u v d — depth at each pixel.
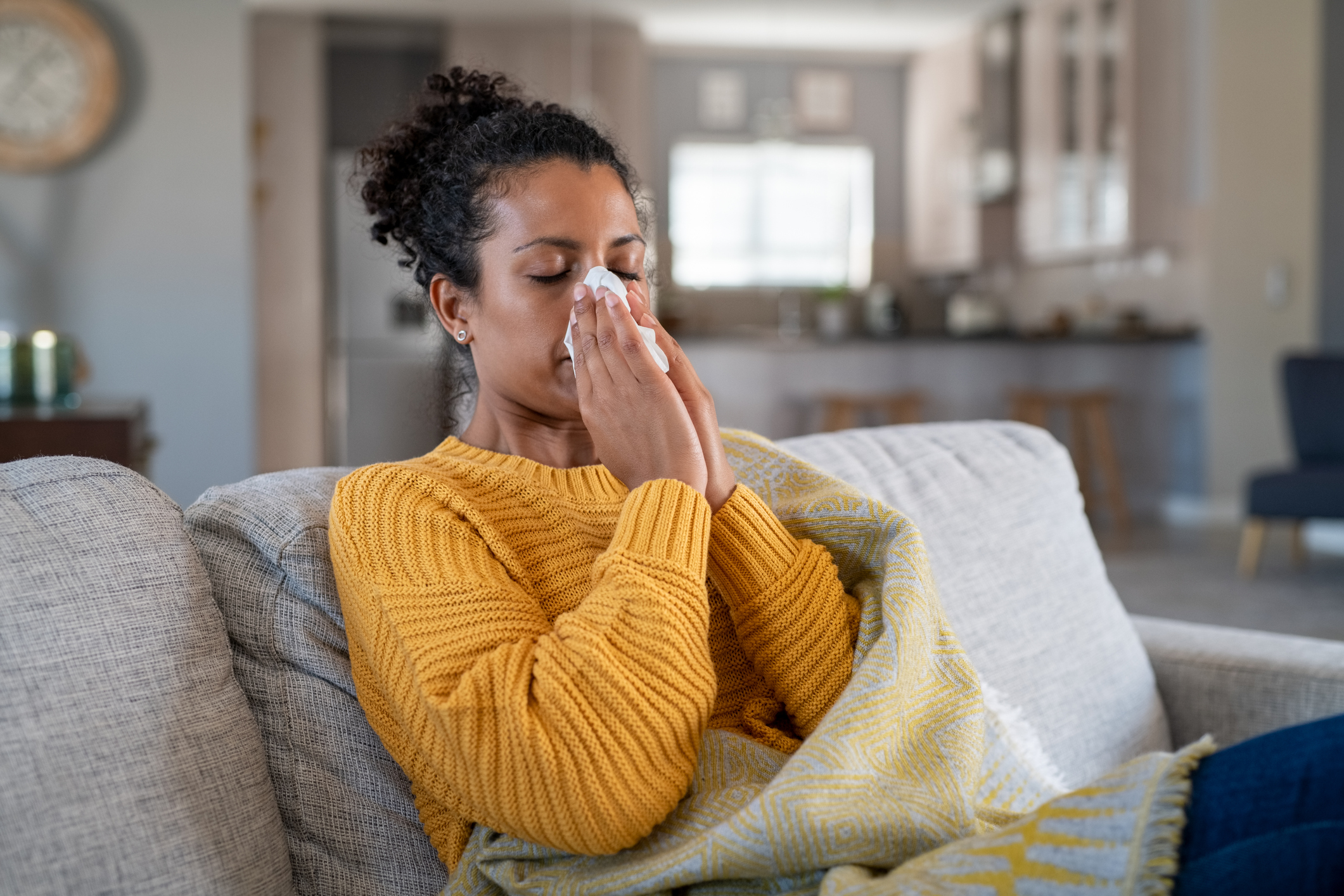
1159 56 6.42
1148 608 4.24
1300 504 4.64
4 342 2.73
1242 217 6.38
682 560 0.84
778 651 0.93
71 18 4.73
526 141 0.97
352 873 0.92
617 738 0.78
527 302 0.96
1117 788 0.73
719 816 0.83
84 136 4.78
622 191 0.99
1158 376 6.59
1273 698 1.34
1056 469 1.49
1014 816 0.95
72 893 0.75
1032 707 1.26
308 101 6.95
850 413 6.08
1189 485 6.55
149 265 4.94
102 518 0.87
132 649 0.83
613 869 0.83
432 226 1.02
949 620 1.26
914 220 8.41
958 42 7.75
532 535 0.95
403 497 0.89
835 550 1.02
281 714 0.93
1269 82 6.36
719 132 8.24
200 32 4.93
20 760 0.75
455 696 0.78
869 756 0.84
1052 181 7.06
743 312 8.38
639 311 0.94
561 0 6.99
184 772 0.82
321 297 6.96
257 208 6.89
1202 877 0.69
